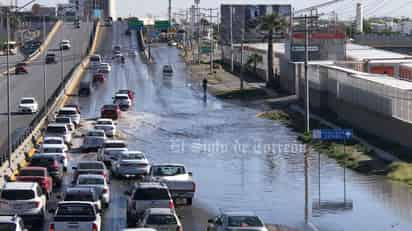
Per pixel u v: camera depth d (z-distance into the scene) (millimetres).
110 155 85625
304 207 63906
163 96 174750
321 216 60219
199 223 57219
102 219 57438
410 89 96438
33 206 53688
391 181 77875
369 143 101875
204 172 83250
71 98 161875
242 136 116688
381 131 107125
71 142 104500
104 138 98125
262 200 67188
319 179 79125
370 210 62469
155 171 66000
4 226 42094
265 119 138875
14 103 146500
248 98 173625
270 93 179375
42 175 64750
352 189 72875
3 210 53344
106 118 126688
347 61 176250
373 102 110562
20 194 53812
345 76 128000
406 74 161125
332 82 137375
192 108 155375
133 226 54125
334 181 77812
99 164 71562
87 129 118438
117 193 69500
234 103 166000
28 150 91812
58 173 72750
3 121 123688
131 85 194125
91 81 195875
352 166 87125
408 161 87125
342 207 63938
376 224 57000
